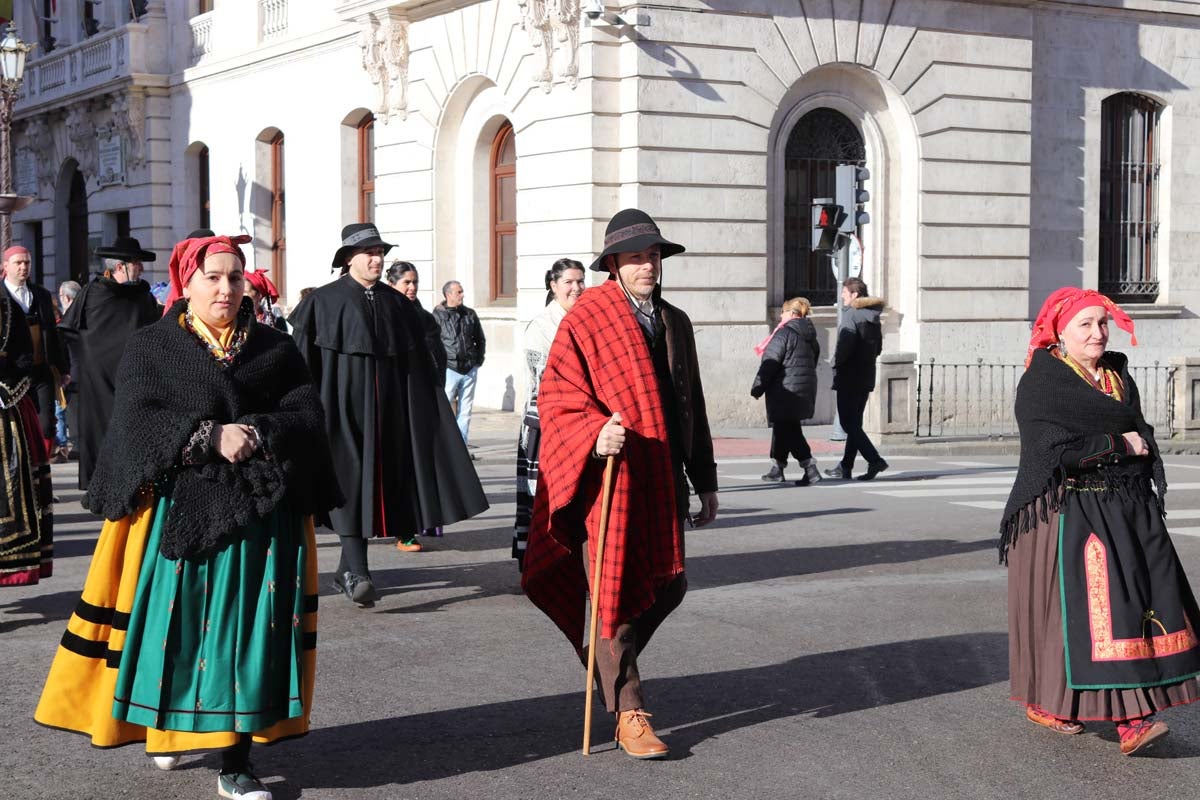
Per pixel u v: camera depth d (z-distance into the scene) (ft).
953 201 67.05
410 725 18.44
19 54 67.77
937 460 54.60
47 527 24.32
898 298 67.21
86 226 107.96
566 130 61.05
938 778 16.60
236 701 14.47
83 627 14.82
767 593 27.25
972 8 66.85
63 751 17.17
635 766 16.89
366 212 77.97
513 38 63.98
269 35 85.40
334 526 25.30
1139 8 72.23
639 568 17.07
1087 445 17.28
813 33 63.00
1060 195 70.90
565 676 20.94
